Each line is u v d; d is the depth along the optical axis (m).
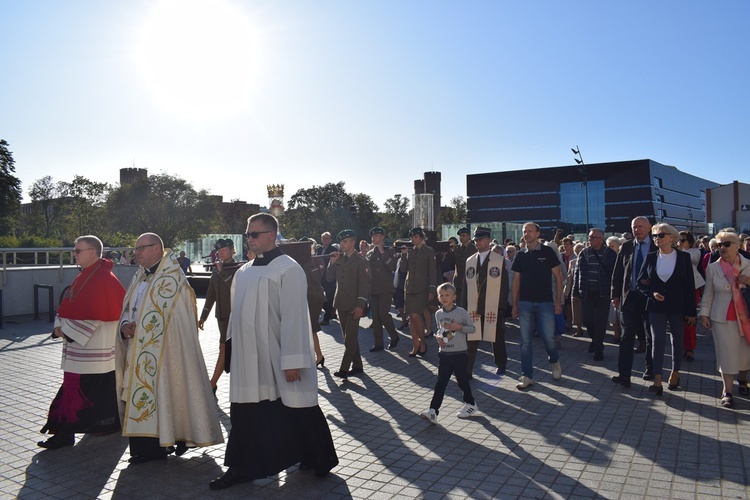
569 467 4.84
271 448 4.50
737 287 6.52
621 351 7.53
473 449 5.32
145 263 5.37
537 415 6.36
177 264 5.32
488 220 118.69
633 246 7.74
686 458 4.99
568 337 11.88
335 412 6.57
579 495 4.29
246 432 4.53
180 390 5.09
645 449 5.23
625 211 107.50
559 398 7.05
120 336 5.25
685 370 8.45
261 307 4.54
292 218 81.62
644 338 9.83
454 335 6.20
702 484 4.45
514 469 4.82
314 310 9.02
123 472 4.87
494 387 7.67
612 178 108.88
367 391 7.54
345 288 8.30
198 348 5.20
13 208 55.03
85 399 5.53
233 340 4.60
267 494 4.39
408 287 9.92
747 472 4.67
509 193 117.12
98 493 4.45
